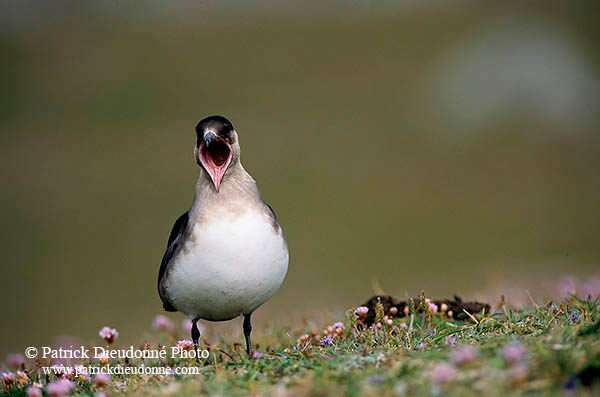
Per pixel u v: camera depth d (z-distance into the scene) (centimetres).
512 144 3444
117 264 2311
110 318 1789
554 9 4759
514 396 468
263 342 873
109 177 3136
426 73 4197
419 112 3753
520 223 2464
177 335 964
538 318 725
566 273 1494
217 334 977
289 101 3891
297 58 4525
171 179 3078
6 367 968
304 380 567
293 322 992
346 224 2438
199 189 770
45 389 691
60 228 2673
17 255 2422
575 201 2669
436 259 2081
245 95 4047
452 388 492
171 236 850
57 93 4331
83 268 2295
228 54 4662
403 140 3403
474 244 2252
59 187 3075
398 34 4731
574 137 3512
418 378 522
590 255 1969
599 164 3161
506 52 4328
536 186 2900
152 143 3512
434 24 4812
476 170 3097
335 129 3547
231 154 757
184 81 4262
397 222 2470
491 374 504
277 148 3266
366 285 1778
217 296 756
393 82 4112
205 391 580
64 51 4925
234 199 753
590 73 4147
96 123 3822
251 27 4966
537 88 3975
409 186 2877
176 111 3928
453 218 2511
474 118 3703
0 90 4372
